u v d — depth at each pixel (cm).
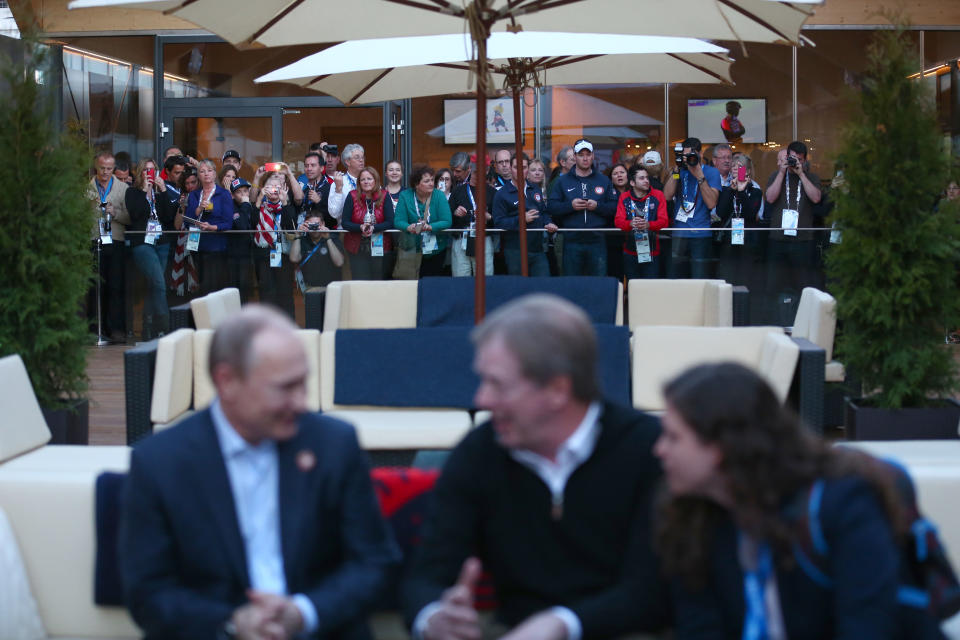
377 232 1035
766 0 508
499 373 250
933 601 227
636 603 252
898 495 230
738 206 1041
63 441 562
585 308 800
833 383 707
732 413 227
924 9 1357
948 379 555
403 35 593
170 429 271
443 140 1411
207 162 1069
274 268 1058
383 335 589
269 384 256
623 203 1026
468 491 268
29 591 320
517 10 555
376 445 533
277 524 269
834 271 570
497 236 1030
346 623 269
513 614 268
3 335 555
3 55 566
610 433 263
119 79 1398
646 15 580
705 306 859
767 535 224
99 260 1105
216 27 549
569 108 1401
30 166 556
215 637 252
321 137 1412
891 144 539
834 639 227
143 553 261
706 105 1388
